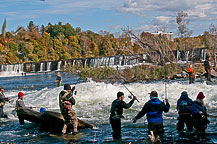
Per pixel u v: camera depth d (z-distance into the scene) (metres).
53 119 8.40
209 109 10.68
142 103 12.84
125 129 8.12
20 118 9.56
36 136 7.91
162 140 6.52
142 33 32.25
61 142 6.98
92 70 27.88
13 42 90.12
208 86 14.95
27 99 15.78
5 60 87.56
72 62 59.06
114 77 27.02
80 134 7.82
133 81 26.69
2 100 11.05
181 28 32.47
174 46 35.16
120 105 7.35
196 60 40.47
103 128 8.49
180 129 7.44
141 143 6.41
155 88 16.03
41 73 57.47
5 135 8.15
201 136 6.76
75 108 12.50
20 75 56.44
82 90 15.62
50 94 16.03
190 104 7.25
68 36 137.62
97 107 12.58
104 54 97.25
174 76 26.62
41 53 102.12
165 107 6.67
